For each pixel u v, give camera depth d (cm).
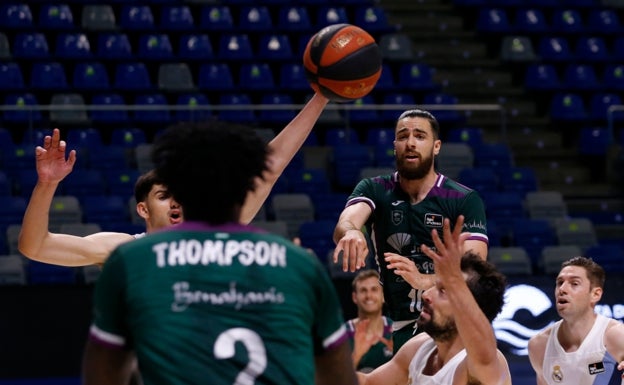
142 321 451
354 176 2414
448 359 731
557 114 2820
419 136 948
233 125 494
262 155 493
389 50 2923
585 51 3011
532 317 1831
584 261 1142
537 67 2928
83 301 1742
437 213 955
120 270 460
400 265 817
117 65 2700
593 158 2756
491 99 2909
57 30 2802
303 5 3022
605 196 2655
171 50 2795
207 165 477
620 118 2828
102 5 2880
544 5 3141
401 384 789
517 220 2261
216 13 2923
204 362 445
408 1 3167
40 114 2517
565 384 1159
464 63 3008
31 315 1722
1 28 2767
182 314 451
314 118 730
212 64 2766
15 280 1942
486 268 726
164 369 444
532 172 2475
